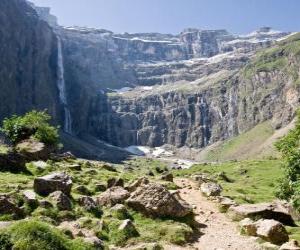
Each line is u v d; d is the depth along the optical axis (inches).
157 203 1163.3
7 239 714.8
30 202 1052.5
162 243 979.9
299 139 1352.1
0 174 1520.7
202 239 1061.8
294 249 946.7
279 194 1422.2
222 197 1593.3
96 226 990.4
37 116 2444.6
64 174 1267.2
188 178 2388.0
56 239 743.1
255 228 1109.7
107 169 2400.3
